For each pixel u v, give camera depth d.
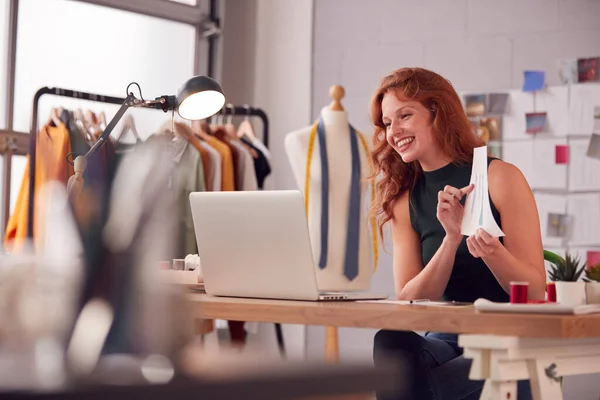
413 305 2.00
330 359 0.64
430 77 2.56
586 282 2.06
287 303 2.02
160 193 0.66
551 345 1.63
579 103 4.43
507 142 4.60
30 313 0.63
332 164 4.45
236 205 2.23
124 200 0.65
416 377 2.05
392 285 4.77
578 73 4.44
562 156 4.45
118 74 5.08
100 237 0.64
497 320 1.62
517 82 4.60
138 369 0.56
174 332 0.63
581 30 4.45
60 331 0.63
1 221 4.51
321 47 5.22
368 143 4.53
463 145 2.54
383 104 2.59
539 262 2.38
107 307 0.62
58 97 4.77
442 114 2.53
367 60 5.06
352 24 5.12
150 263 0.64
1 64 4.59
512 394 1.55
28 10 4.68
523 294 1.79
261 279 2.23
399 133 2.54
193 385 0.52
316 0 5.25
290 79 5.32
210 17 5.48
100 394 0.49
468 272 2.42
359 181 4.47
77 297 0.63
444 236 2.50
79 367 0.56
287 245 2.17
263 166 4.89
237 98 5.48
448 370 2.04
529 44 4.57
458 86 4.76
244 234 2.23
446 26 4.81
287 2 5.35
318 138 4.48
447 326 1.69
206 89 2.68
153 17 5.24
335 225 4.44
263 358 0.63
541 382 1.59
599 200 4.37
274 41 5.39
